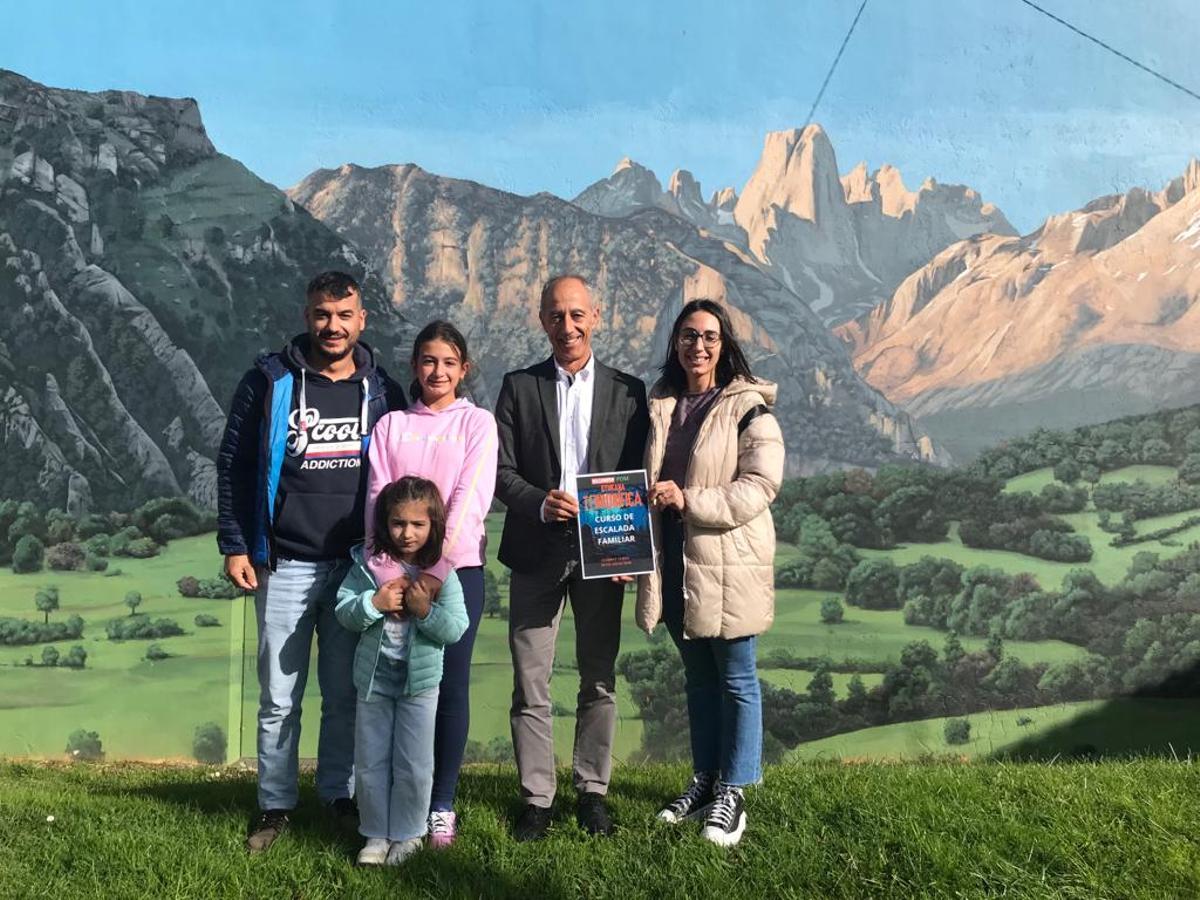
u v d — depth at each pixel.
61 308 5.73
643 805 3.54
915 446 5.57
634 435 3.33
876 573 5.48
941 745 5.32
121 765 5.44
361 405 3.25
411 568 3.08
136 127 5.79
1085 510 5.37
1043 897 2.82
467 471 3.15
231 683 5.57
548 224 5.75
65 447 5.69
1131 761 4.56
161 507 5.65
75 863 3.06
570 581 3.33
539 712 3.33
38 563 5.67
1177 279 5.44
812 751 5.39
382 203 5.77
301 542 3.20
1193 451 5.30
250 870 3.00
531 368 3.38
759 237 5.72
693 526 3.17
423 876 2.98
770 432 3.19
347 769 3.43
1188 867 2.95
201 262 5.75
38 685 5.62
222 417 5.67
